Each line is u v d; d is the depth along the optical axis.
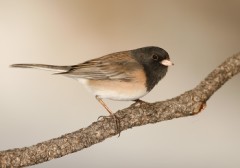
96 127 7.54
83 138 7.42
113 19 15.59
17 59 14.16
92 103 13.34
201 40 15.44
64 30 15.19
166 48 15.11
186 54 15.04
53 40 14.88
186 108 7.67
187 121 13.05
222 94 13.91
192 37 15.48
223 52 15.18
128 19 15.68
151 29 15.56
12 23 15.23
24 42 14.70
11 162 7.12
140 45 15.02
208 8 16.11
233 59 8.09
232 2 16.00
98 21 15.48
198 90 7.77
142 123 7.73
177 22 15.87
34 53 14.41
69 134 7.43
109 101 13.34
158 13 16.02
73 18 15.50
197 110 7.65
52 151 7.27
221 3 16.06
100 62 8.90
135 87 8.77
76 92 13.73
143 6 16.06
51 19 15.45
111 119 7.61
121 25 15.52
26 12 15.62
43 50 14.54
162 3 16.22
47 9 15.75
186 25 15.81
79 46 14.81
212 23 15.91
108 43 15.02
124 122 7.60
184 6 16.22
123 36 15.24
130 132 12.62
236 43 15.41
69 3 15.91
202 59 14.94
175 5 16.23
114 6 15.84
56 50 14.59
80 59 14.36
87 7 15.73
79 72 8.84
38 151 7.22
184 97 7.73
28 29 15.11
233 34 15.61
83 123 12.59
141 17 15.84
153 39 15.27
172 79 14.23
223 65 8.05
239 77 14.09
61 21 15.41
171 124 12.93
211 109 13.41
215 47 15.29
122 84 8.74
